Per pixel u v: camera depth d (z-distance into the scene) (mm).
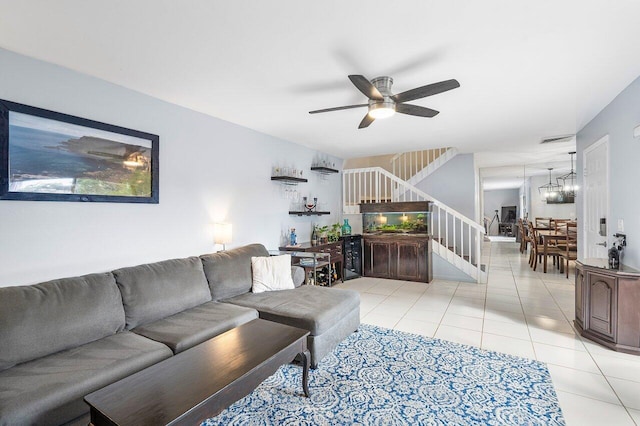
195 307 2920
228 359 1872
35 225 2445
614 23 2002
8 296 1960
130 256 3066
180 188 3553
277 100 3402
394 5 1826
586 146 4387
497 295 4824
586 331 3215
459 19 1966
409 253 5855
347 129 4629
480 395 2285
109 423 1356
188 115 3645
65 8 1839
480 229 5656
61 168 2564
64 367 1842
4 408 1471
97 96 2818
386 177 6801
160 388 1576
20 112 2350
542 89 3109
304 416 2080
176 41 2227
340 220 7160
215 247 3947
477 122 4281
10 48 2295
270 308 2922
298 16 1935
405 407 2160
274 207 5031
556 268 6879
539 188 11406
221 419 2061
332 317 2877
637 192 2893
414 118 4070
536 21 1984
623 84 3006
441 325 3629
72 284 2264
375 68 2639
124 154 3004
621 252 3191
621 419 2010
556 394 2281
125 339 2240
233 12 1891
